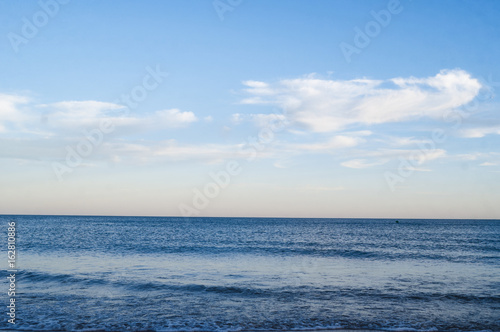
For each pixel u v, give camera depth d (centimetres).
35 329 1086
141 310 1284
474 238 5306
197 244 3950
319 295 1516
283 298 1466
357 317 1218
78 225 9238
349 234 6216
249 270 2150
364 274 2038
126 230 7000
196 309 1304
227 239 4797
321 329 1101
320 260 2669
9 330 1077
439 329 1104
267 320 1183
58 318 1186
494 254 3139
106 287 1634
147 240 4503
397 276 1980
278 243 4184
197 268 2209
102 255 2858
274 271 2123
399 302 1410
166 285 1677
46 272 1975
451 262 2600
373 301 1423
